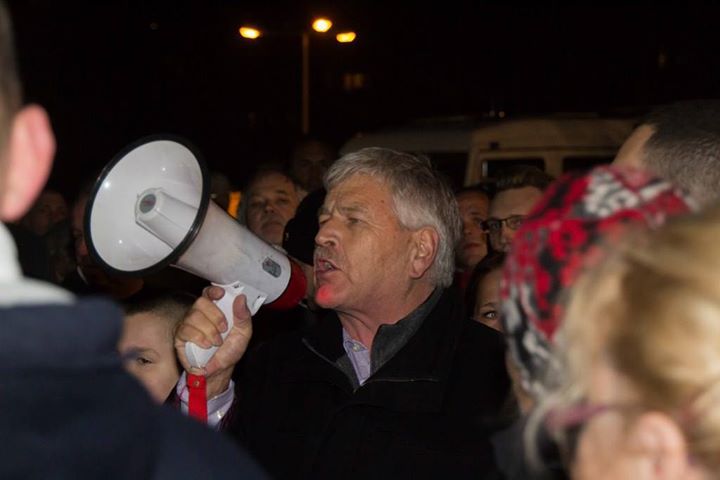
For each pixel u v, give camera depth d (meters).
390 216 3.10
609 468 1.32
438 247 3.13
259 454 3.06
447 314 3.10
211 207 3.00
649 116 2.28
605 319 1.31
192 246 2.96
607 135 11.12
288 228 3.95
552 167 11.02
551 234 1.48
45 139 1.29
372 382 2.98
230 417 3.15
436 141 11.38
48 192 7.42
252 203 5.88
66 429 1.15
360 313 3.11
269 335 4.25
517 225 5.06
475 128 11.29
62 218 7.40
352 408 2.98
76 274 4.98
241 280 3.05
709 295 1.22
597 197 1.49
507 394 2.86
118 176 3.01
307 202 3.93
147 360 3.31
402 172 3.15
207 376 3.04
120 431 1.19
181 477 1.27
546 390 1.44
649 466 1.29
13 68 1.22
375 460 2.91
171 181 2.99
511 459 1.67
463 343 3.06
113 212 3.00
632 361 1.27
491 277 3.82
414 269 3.10
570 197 1.51
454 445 2.90
